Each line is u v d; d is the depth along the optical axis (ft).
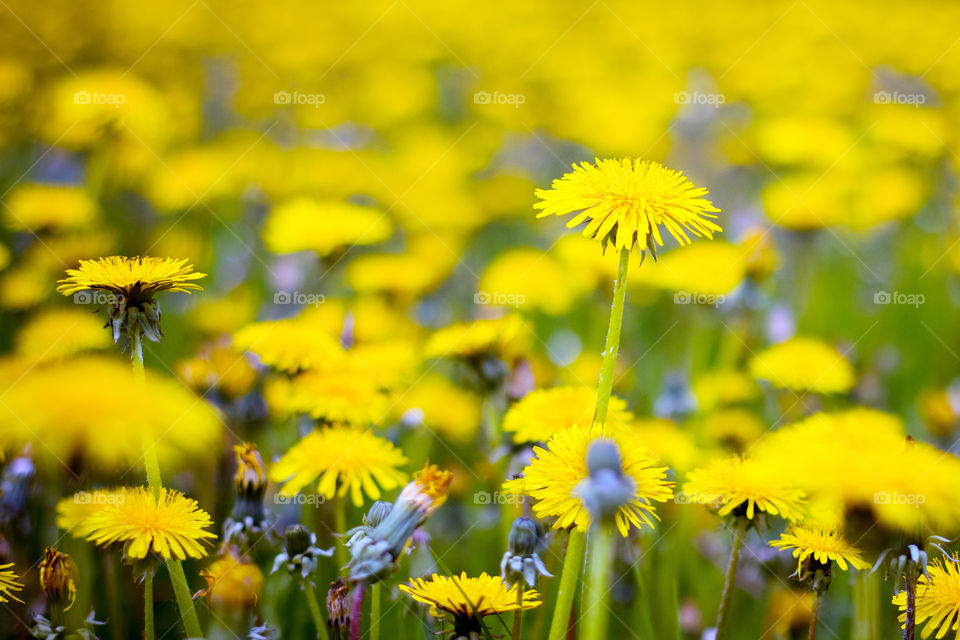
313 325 3.02
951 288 4.19
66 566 2.67
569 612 2.62
